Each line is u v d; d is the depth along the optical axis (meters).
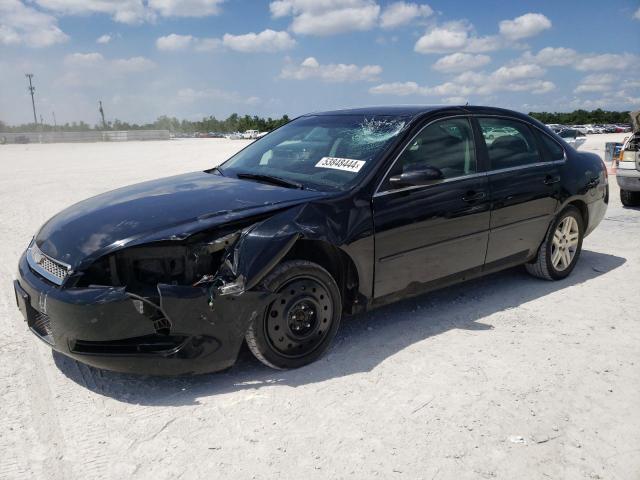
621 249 6.42
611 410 2.96
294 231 3.20
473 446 2.63
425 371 3.38
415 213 3.78
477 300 4.66
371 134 4.04
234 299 3.01
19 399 3.05
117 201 3.63
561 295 4.79
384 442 2.66
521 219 4.59
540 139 4.92
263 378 3.28
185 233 3.00
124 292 2.89
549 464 2.51
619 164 8.88
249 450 2.60
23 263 3.44
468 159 4.24
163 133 71.38
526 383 3.24
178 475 2.42
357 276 3.59
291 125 4.85
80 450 2.59
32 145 52.03
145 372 2.98
